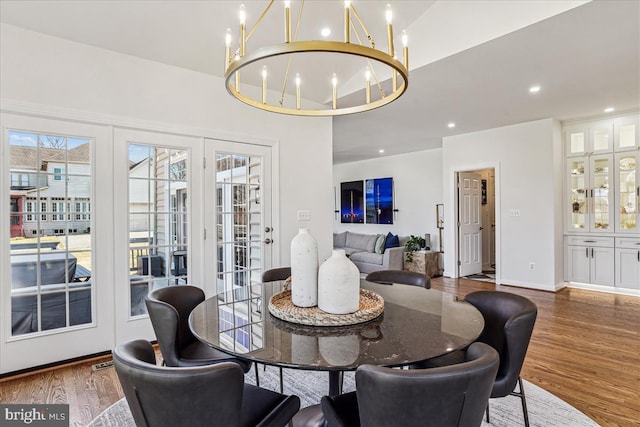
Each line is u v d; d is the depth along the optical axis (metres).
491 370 1.04
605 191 4.97
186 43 3.03
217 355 1.83
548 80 3.61
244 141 3.76
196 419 1.06
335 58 3.56
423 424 1.02
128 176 3.05
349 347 1.30
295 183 4.18
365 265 6.75
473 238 6.45
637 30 2.63
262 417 1.30
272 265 3.98
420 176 7.34
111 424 2.00
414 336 1.41
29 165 2.62
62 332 2.74
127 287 3.03
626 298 4.64
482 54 3.03
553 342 3.20
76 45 2.77
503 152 5.47
